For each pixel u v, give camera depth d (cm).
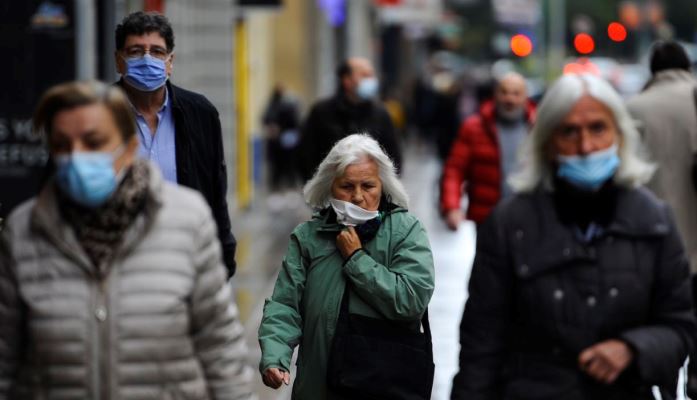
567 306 1191
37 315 1068
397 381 1432
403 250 1455
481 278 1221
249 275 3600
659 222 1202
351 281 1435
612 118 1204
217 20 5012
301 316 1469
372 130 2709
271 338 1448
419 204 5875
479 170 2612
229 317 1119
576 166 1191
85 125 1061
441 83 9625
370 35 11562
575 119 1196
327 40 8050
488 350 1217
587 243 1196
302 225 1485
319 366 1445
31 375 1080
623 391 1196
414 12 11588
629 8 15475
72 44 2744
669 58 2078
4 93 2742
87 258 1067
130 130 1088
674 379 1206
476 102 6569
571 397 1184
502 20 13112
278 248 4188
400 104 10494
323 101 2734
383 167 1473
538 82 14162
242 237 4491
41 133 1095
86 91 1069
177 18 4622
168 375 1083
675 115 2034
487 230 1225
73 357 1065
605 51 15725
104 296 1069
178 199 1100
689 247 2031
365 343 1430
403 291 1427
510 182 1244
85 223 1077
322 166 1474
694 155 2022
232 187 5100
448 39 16712
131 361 1071
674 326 1196
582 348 1187
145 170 1089
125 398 1072
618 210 1203
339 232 1461
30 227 1079
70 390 1069
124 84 1662
